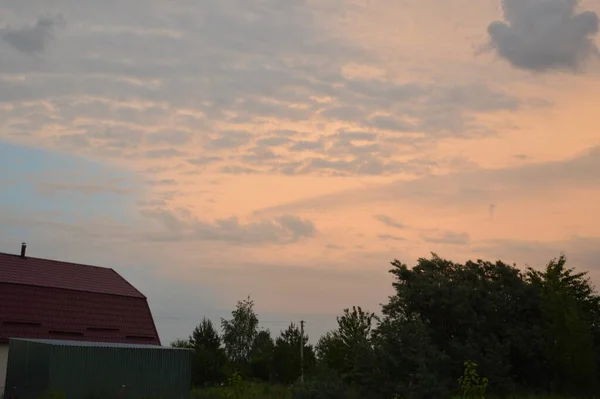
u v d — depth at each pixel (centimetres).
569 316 2978
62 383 2538
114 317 4106
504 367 2883
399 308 3142
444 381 2694
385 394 2666
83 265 4388
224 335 5878
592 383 2916
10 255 3956
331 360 3478
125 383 2719
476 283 3228
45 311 3716
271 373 4484
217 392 2884
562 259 3497
